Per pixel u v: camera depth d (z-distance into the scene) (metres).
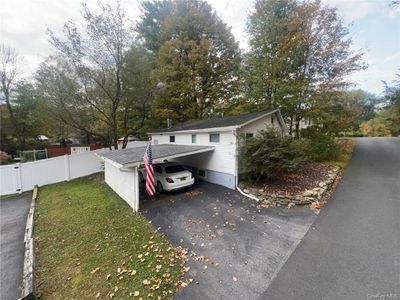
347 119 14.46
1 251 6.14
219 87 21.19
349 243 5.16
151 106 19.53
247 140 9.73
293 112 14.83
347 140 23.59
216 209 8.02
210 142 11.88
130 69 15.54
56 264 5.16
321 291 3.72
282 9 15.02
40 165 13.95
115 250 5.50
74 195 11.16
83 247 5.83
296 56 14.28
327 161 13.97
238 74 19.09
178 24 19.59
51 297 4.09
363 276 4.01
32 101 19.89
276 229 6.19
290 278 4.11
